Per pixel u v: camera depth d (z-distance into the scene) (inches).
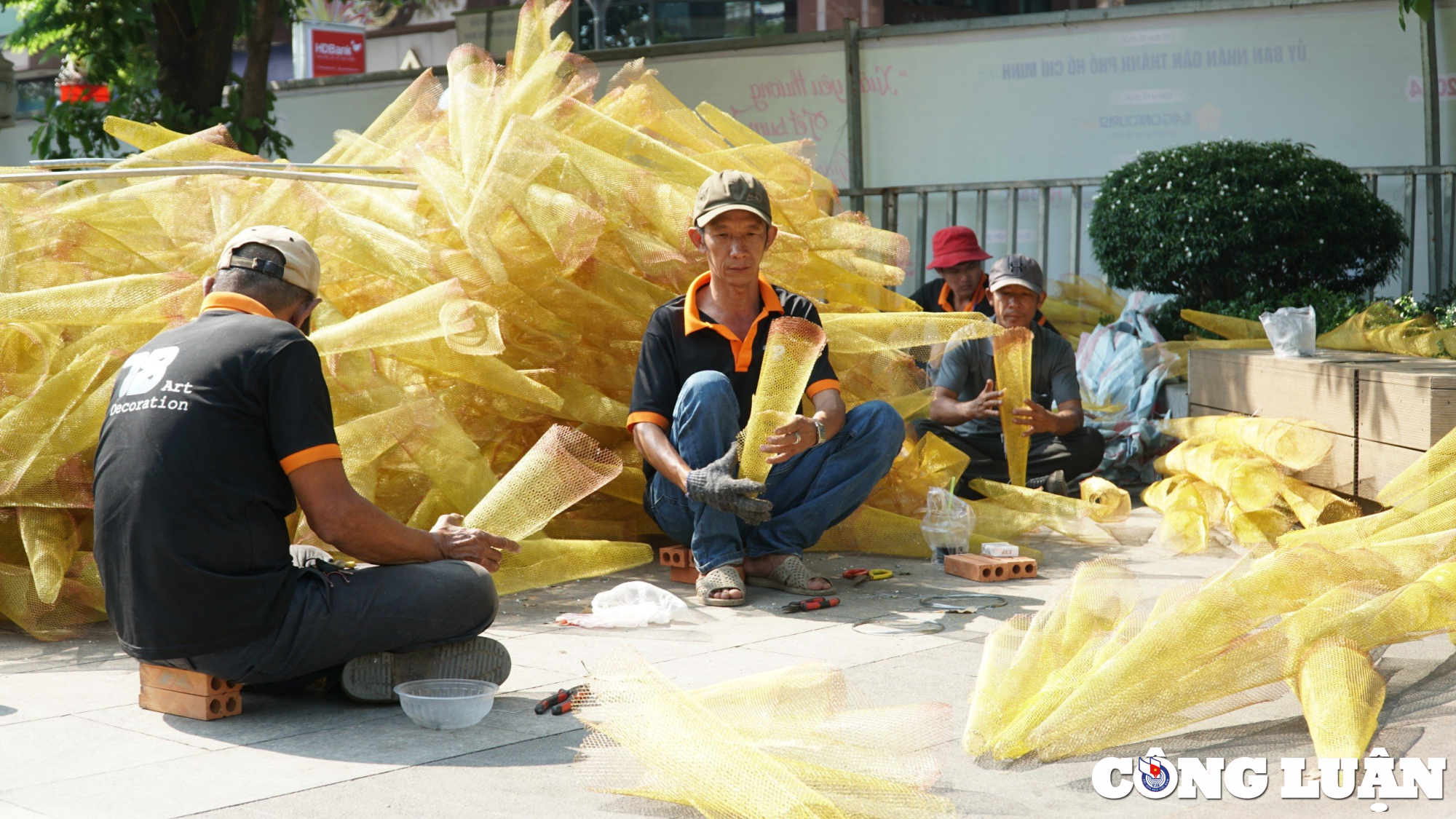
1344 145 345.1
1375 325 242.7
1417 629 109.0
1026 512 202.4
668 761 89.1
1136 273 314.0
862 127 390.9
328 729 108.5
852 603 159.3
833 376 167.5
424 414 165.3
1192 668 101.7
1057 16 365.1
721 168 208.4
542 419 190.4
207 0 393.1
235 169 181.8
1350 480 195.8
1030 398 220.7
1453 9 331.9
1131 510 221.0
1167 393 283.3
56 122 406.0
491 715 112.0
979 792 92.0
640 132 210.4
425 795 91.7
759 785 85.1
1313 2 342.0
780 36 395.2
